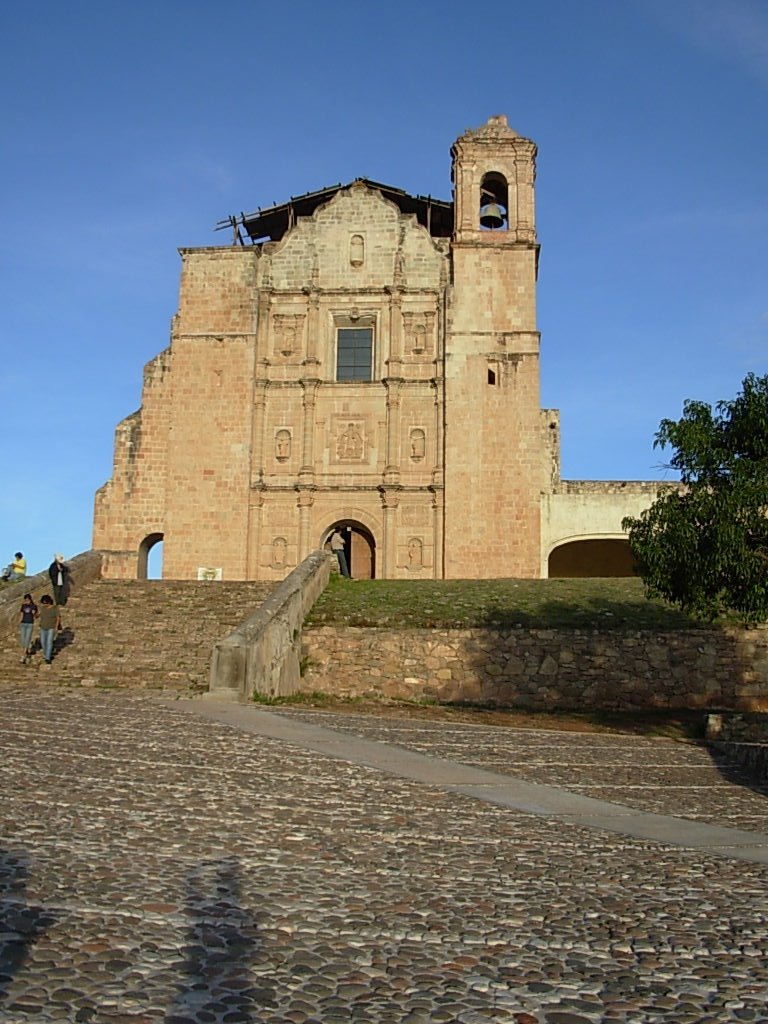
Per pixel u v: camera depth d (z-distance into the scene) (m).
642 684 27.20
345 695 27.20
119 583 32.44
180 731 15.09
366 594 31.95
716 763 16.73
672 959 5.92
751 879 8.08
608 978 5.55
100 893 6.68
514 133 47.34
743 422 20.28
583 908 6.96
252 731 15.59
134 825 8.77
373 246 46.78
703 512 20.05
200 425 45.12
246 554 43.97
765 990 5.46
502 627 27.94
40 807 9.27
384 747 15.16
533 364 44.62
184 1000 4.97
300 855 8.09
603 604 30.41
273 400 45.59
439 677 27.58
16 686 21.70
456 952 5.88
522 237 46.03
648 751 17.97
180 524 44.31
